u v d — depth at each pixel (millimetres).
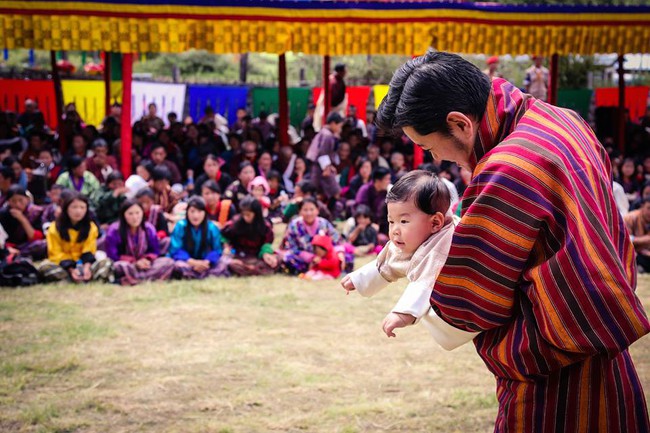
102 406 3949
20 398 4062
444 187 2236
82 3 8547
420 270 2145
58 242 6914
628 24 10461
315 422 3768
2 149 12570
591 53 10508
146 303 6117
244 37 9164
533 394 1856
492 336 1916
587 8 10305
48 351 4836
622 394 1856
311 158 11570
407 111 1886
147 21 8773
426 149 1990
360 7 9492
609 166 2018
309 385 4289
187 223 7164
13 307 5898
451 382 4379
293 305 6145
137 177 9125
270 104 19938
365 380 4398
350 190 10742
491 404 4027
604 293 1683
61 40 8586
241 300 6270
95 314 5754
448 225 2213
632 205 9227
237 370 4535
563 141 1826
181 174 12359
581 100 19031
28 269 6668
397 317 2084
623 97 14359
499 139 1917
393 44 9695
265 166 11312
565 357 1751
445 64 1901
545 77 16141
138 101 18984
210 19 8992
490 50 10164
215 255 7211
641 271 7488
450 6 9703
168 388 4227
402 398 4105
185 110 19703
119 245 7051
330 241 7223
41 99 18297
